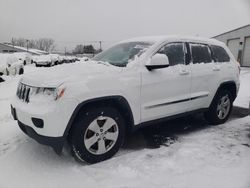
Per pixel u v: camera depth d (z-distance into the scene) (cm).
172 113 427
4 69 1351
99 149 350
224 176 315
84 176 316
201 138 447
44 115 309
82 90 325
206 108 494
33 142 409
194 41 474
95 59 453
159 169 333
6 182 301
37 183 301
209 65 486
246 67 2652
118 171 328
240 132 481
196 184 298
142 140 437
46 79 334
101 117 347
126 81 363
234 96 553
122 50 443
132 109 372
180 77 427
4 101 727
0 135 443
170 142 428
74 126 330
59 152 340
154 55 389
